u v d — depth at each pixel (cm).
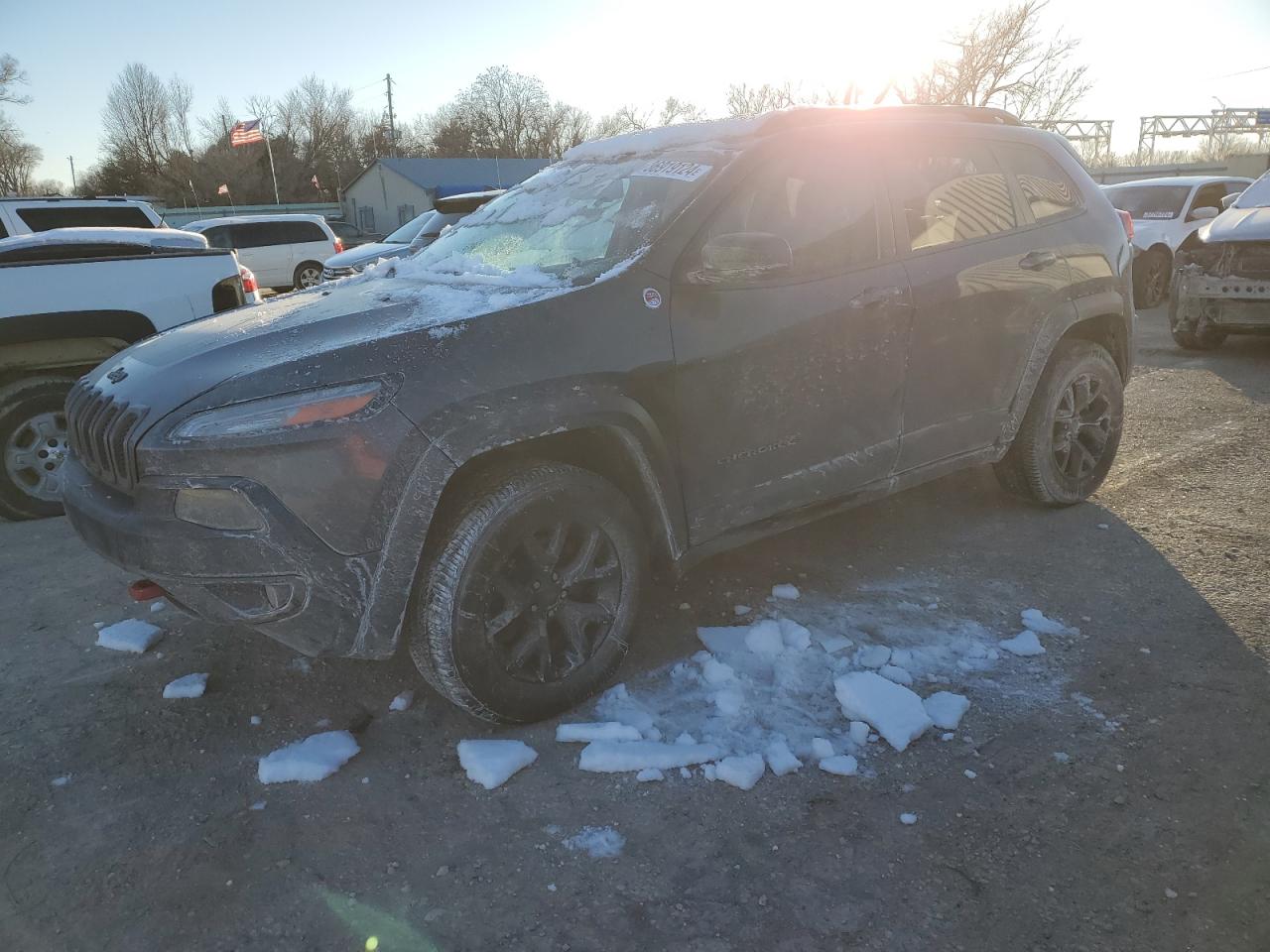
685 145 342
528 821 237
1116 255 422
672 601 354
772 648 312
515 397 252
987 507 446
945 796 239
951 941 193
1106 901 202
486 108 7412
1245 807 229
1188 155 4162
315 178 6388
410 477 241
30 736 284
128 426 253
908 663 303
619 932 199
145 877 221
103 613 372
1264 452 505
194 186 6494
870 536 415
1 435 480
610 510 281
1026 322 382
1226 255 734
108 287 502
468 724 282
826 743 260
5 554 444
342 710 294
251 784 257
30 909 212
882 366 335
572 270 300
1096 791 238
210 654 334
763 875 215
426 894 212
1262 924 194
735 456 305
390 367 243
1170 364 758
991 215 376
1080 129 3553
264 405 236
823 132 332
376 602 244
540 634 272
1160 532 404
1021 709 277
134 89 6925
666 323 282
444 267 339
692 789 247
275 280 1912
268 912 209
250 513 233
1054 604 343
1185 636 314
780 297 305
